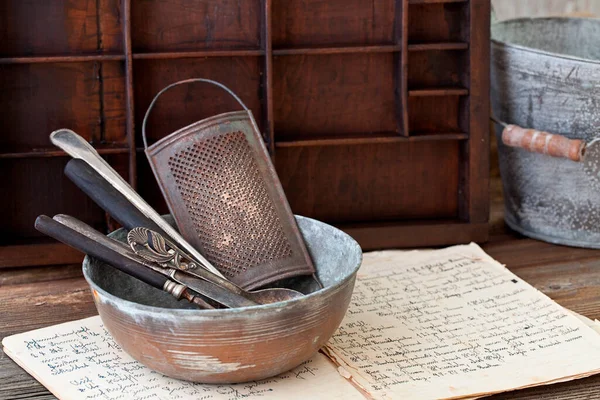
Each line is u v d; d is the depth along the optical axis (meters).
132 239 0.97
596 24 1.28
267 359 0.93
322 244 1.05
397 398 0.95
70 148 1.04
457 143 1.24
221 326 0.91
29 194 1.18
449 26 1.21
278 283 1.07
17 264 1.17
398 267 1.16
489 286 1.12
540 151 1.18
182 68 1.18
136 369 0.99
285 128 1.21
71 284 1.14
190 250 1.01
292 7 1.19
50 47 1.15
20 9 1.14
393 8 1.20
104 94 1.17
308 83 1.20
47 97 1.16
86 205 1.19
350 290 0.96
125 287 1.03
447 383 0.97
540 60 1.17
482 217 1.23
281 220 1.06
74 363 1.00
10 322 1.07
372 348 1.02
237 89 1.19
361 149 1.23
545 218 1.23
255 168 1.07
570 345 1.02
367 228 1.22
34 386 0.98
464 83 1.22
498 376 0.98
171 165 1.06
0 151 1.15
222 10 1.18
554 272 1.16
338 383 0.97
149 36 1.17
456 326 1.05
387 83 1.22
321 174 1.22
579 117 1.17
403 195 1.24
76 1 1.15
